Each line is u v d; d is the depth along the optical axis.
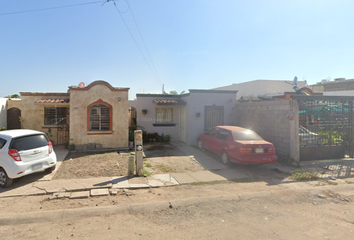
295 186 7.03
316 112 10.26
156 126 14.91
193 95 13.45
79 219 4.86
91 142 11.61
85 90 11.50
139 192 6.42
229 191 6.53
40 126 13.38
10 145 6.66
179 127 15.24
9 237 4.13
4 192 6.25
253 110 12.55
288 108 10.03
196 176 7.92
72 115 11.38
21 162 6.67
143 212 5.23
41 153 7.26
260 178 7.83
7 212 5.07
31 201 5.72
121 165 8.88
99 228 4.47
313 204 5.77
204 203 5.71
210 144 10.64
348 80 24.39
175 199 5.86
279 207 5.55
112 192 6.27
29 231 4.36
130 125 15.35
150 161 9.77
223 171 8.55
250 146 8.37
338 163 9.66
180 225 4.60
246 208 5.46
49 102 12.68
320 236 4.20
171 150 11.98
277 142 10.75
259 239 4.07
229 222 4.74
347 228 4.52
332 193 6.57
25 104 13.34
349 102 10.77
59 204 5.55
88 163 9.09
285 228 4.50
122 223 4.69
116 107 11.86
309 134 10.10
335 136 10.50
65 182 6.99
